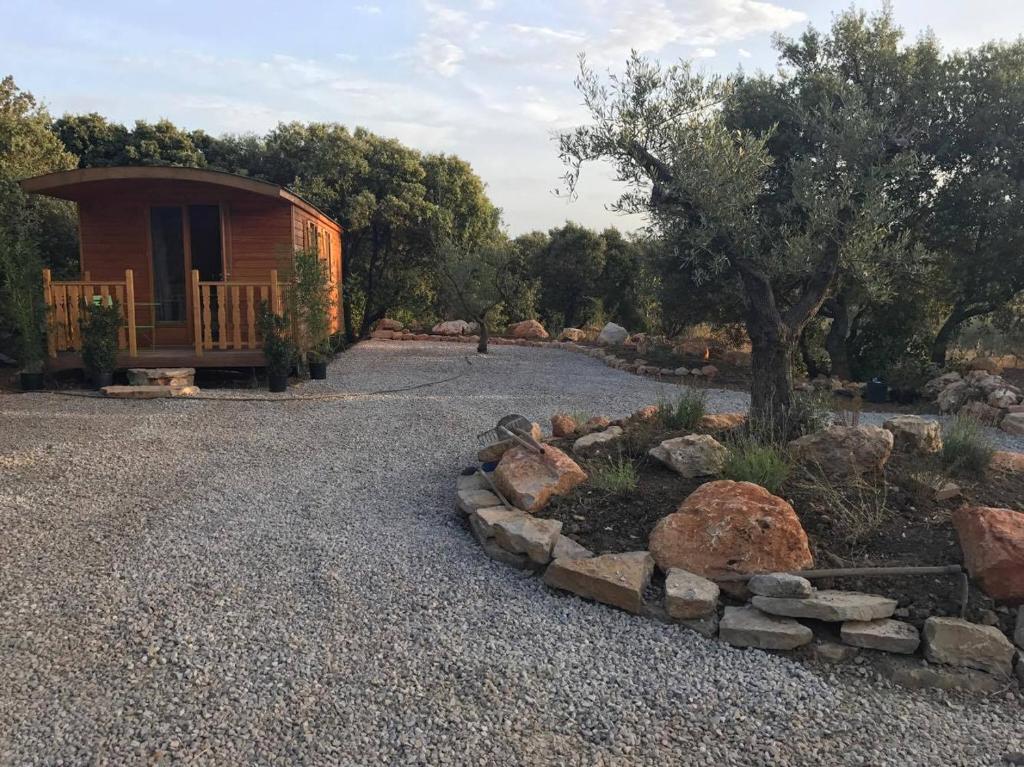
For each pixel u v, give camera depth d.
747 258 6.00
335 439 7.63
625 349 16.94
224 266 12.20
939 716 3.19
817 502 4.76
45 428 7.80
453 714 3.08
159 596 4.02
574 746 2.93
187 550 4.64
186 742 2.87
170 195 12.05
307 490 5.91
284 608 3.94
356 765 2.77
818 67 11.26
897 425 5.64
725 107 6.95
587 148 5.94
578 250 23.77
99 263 12.23
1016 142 10.91
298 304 11.16
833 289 11.09
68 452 6.84
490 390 11.20
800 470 5.17
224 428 8.04
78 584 4.15
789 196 10.95
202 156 22.70
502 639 3.70
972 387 10.06
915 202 11.46
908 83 10.60
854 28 10.91
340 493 5.85
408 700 3.17
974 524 4.02
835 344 13.30
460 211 23.52
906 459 5.36
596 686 3.33
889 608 3.76
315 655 3.49
